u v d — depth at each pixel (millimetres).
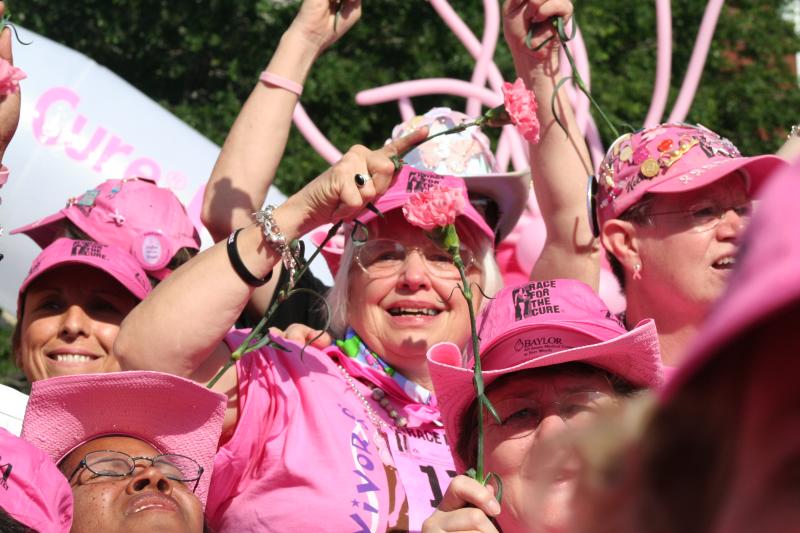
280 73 3588
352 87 11398
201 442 2783
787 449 628
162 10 11555
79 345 3549
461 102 11617
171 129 6172
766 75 13531
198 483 2758
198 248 3938
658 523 672
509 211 3859
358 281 3424
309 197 2861
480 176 3713
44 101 5961
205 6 11656
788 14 14758
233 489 3041
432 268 3369
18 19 11422
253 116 3561
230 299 2848
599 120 11758
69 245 3631
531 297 2785
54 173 5840
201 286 2846
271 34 11797
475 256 3449
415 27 11727
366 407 3246
